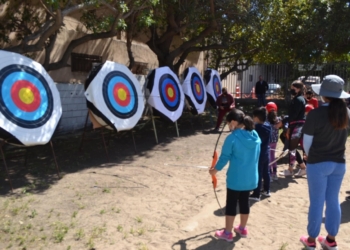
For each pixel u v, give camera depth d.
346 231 4.81
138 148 9.84
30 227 4.75
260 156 5.75
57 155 8.80
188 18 13.31
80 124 13.06
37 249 4.21
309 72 20.77
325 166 3.84
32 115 6.64
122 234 4.63
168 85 11.02
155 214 5.30
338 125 3.73
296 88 6.95
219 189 6.47
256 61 22.20
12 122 6.23
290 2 18.89
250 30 15.50
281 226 4.96
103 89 8.41
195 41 14.59
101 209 5.43
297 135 7.00
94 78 8.32
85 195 6.02
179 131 12.66
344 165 3.91
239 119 4.35
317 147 3.87
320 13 18.36
